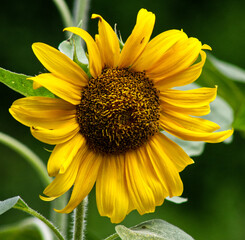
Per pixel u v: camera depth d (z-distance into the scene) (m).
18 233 1.11
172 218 1.74
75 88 0.87
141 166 0.90
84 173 0.89
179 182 0.90
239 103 1.13
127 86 0.89
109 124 0.89
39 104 0.86
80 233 0.91
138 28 0.87
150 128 0.90
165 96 0.90
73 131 0.88
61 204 1.07
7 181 1.76
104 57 0.88
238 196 1.82
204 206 1.82
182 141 1.03
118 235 0.91
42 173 1.07
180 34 0.88
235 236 1.78
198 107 0.90
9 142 1.06
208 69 1.13
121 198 0.89
